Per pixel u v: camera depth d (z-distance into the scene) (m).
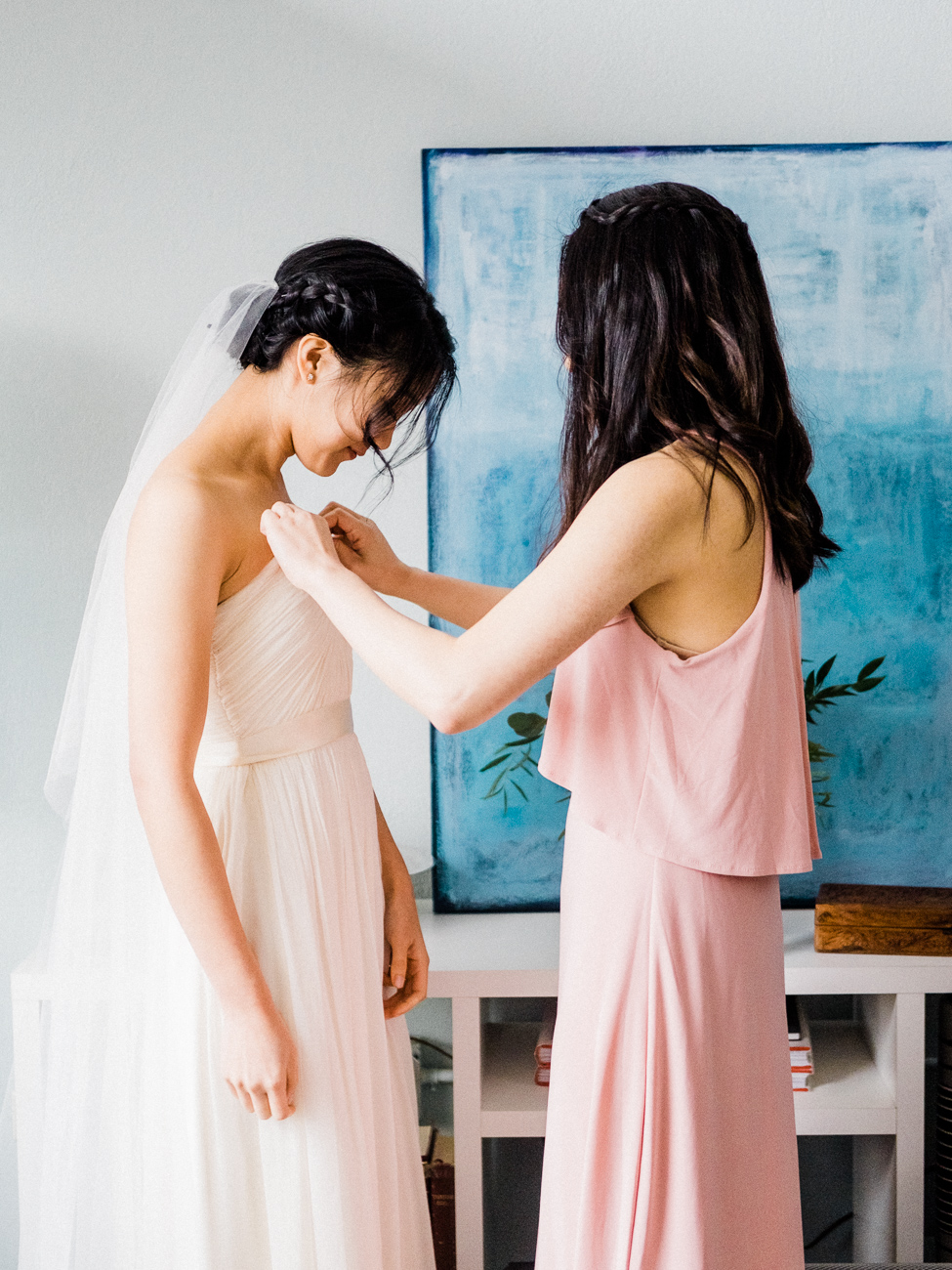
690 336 0.99
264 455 1.24
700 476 0.96
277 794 1.17
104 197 1.83
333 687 1.25
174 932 1.16
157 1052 1.16
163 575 1.07
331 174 1.82
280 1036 1.09
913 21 1.78
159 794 1.05
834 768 1.89
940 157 1.79
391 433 1.24
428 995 1.55
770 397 1.03
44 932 1.45
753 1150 1.03
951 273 1.81
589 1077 1.04
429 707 1.00
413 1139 1.38
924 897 1.69
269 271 1.84
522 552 1.86
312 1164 1.12
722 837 1.00
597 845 1.05
